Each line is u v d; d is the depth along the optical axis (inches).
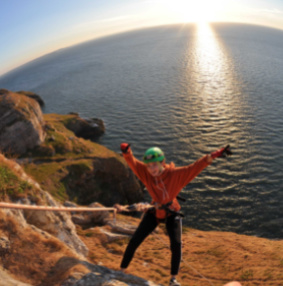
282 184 1405.0
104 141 2225.6
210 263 423.8
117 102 3481.8
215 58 6786.4
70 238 336.8
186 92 3592.5
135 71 5787.4
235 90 3548.2
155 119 2645.2
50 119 2249.0
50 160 1261.1
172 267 170.6
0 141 1225.4
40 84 6171.3
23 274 187.8
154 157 153.3
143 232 177.8
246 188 1392.7
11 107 1277.1
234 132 2170.3
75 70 7411.4
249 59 6471.5
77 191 1178.0
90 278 175.3
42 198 315.6
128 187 1375.5
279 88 3518.7
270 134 2071.9
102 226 552.7
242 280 358.3
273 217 1194.0
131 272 319.0
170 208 169.8
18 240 218.4
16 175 304.7
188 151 1932.8
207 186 1427.2
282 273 365.1
